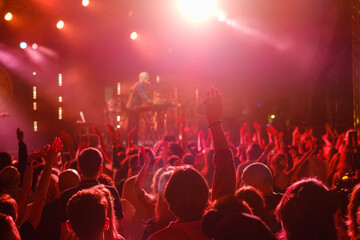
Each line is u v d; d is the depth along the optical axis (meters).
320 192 2.12
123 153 6.08
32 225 2.79
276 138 6.30
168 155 5.08
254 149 5.55
